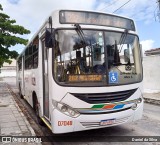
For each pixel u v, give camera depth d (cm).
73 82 531
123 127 724
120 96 570
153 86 1684
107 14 605
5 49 2009
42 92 680
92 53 559
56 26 544
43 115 675
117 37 602
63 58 537
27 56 1044
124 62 596
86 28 565
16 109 1042
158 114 933
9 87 2689
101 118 538
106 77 558
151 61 1692
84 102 529
